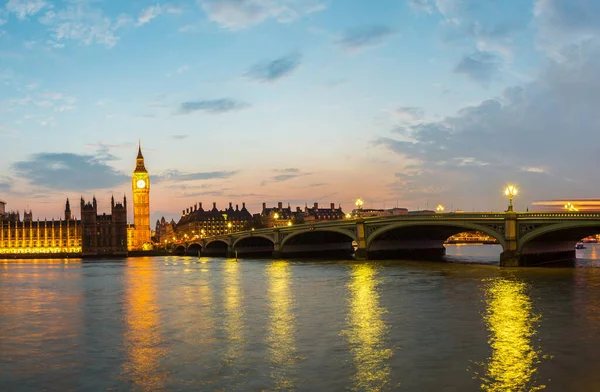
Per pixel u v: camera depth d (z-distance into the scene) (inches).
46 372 1286.9
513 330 1636.3
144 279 3855.8
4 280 3949.3
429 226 4559.5
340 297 2438.5
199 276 4015.8
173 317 1987.0
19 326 1866.4
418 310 2022.6
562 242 4436.5
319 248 7101.4
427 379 1168.8
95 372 1278.3
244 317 1945.1
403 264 4557.1
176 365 1316.4
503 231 3809.1
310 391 1110.4
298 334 1625.2
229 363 1320.1
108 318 2005.4
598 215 3230.8
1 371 1299.2
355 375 1205.1
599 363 1272.1
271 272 4185.5
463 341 1501.0
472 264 4453.7
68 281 3799.2
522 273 3326.8
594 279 2947.8
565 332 1601.9
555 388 1104.8
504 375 1190.3
